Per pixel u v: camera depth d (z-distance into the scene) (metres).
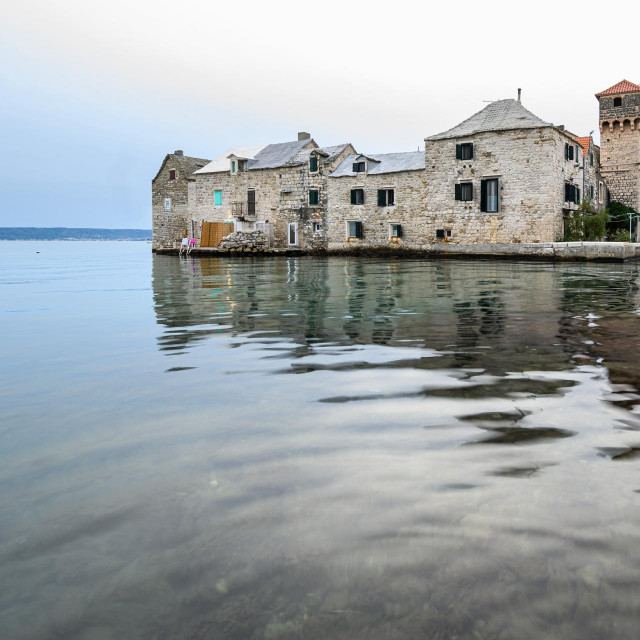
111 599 1.64
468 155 34.91
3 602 1.64
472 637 1.42
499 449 2.73
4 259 42.44
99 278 18.94
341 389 4.04
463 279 16.72
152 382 4.42
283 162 43.50
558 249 30.33
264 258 39.84
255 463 2.63
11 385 4.41
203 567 1.78
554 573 1.68
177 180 50.81
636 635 1.42
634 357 5.07
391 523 2.00
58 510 2.21
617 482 2.31
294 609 1.56
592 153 40.34
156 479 2.48
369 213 39.50
